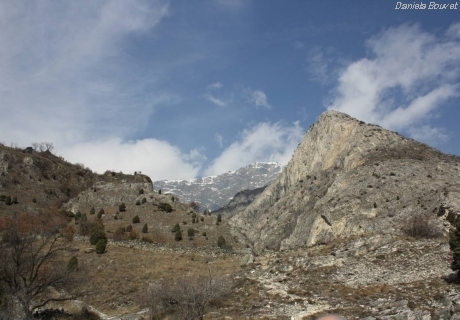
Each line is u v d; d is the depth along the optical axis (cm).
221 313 3647
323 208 7694
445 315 2947
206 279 4228
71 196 10588
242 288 4291
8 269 3638
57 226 6938
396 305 3322
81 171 12406
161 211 8719
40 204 9244
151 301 3869
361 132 10794
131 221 7988
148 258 5709
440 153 9462
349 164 9756
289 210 10175
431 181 7506
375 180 8056
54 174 11238
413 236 5203
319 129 12812
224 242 6950
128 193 9606
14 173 10250
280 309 3609
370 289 3838
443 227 5350
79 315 3894
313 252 5500
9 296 3525
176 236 7112
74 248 5869
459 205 5794
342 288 3969
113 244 6291
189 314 3522
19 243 3872
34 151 13112
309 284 4206
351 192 7906
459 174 7725
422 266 4153
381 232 5700
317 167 11481
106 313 4044
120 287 4591
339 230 6969
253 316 3494
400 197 7200
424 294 3500
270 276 4594
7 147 12075
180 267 5353
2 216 7775
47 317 3759
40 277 3988
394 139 10262
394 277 4066
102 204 9125
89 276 4781
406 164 8456
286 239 8200
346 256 4878
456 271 3806
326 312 3372
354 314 3288
